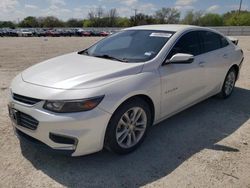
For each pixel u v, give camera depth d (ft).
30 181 9.12
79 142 9.20
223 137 12.55
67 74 10.30
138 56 12.09
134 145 11.03
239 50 18.39
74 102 9.02
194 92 14.08
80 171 9.72
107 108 9.45
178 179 9.36
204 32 15.24
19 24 312.50
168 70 11.91
